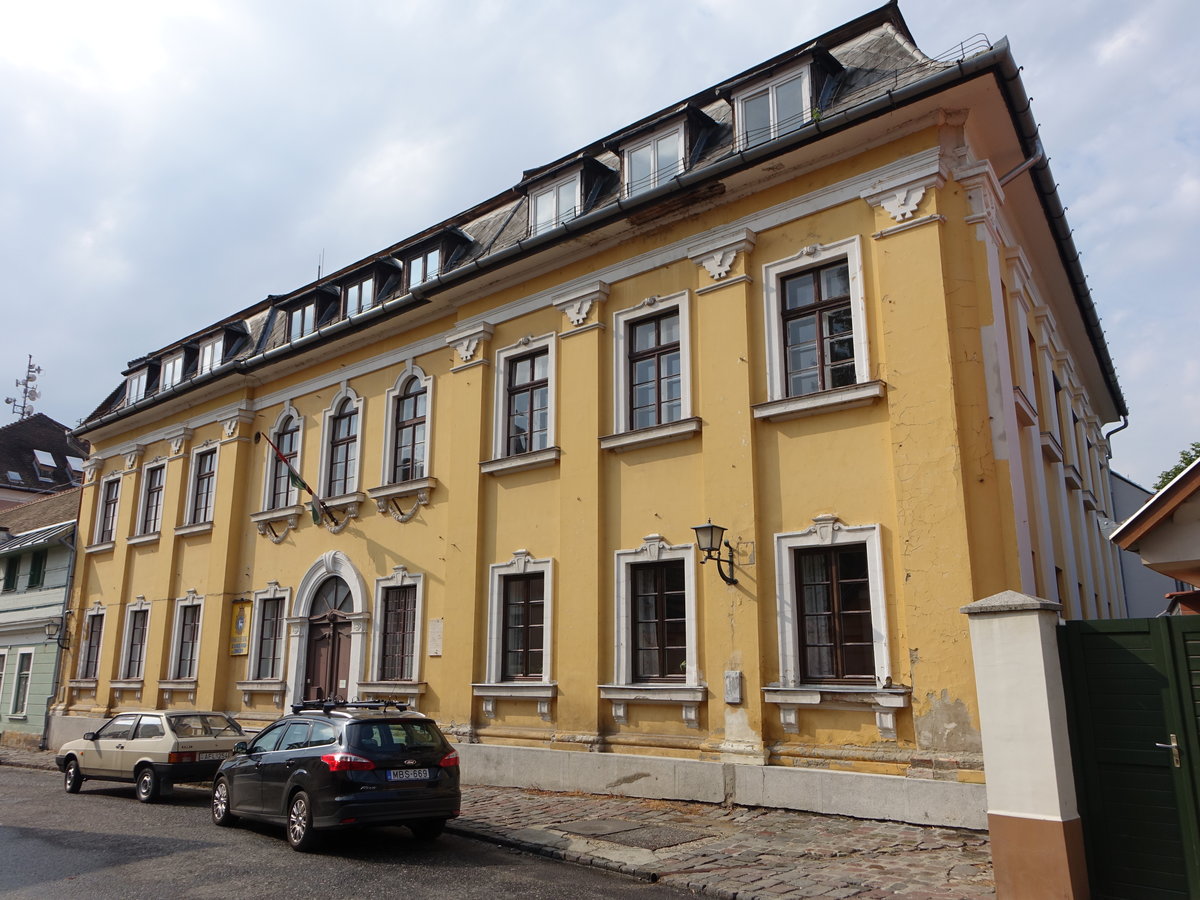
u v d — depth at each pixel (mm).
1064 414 15914
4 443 42031
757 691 11047
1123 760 6641
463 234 16953
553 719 13203
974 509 9984
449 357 16406
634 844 9078
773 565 11328
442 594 15438
